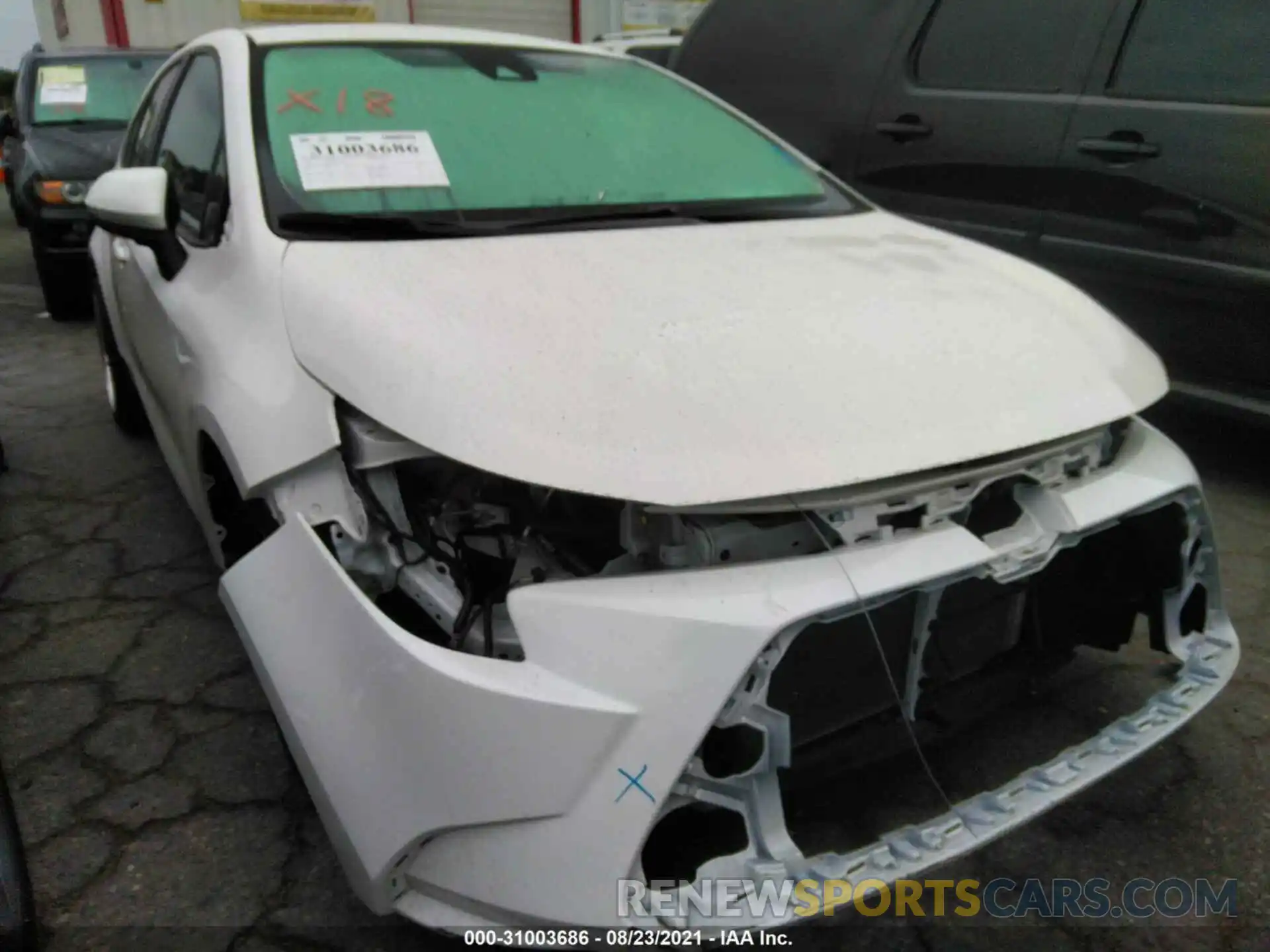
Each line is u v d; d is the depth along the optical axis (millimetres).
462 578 1731
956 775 2047
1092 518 1806
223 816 2143
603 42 7008
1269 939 1886
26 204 5988
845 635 1658
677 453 1563
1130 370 2080
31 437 4273
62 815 2141
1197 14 3469
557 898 1471
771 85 4824
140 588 3049
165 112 3174
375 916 1898
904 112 4258
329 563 1668
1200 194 3412
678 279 2041
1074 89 3748
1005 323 2041
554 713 1468
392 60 2668
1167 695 2045
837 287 2084
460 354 1688
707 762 1533
